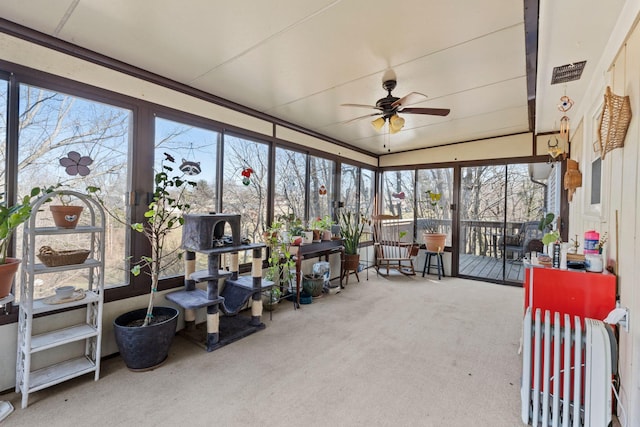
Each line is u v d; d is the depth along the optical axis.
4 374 1.98
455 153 5.47
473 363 2.44
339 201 5.25
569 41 2.20
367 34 2.15
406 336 2.93
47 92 2.20
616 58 2.12
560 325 1.75
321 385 2.12
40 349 1.90
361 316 3.45
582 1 1.79
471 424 1.77
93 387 2.07
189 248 2.70
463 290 4.56
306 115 3.94
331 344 2.75
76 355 2.29
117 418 1.78
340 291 4.46
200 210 3.18
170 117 2.89
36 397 1.95
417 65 2.60
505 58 2.48
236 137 3.55
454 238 5.46
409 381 2.18
